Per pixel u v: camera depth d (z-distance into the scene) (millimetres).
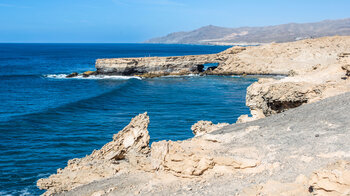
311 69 40812
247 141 20922
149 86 99625
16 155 37812
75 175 24391
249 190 15031
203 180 17734
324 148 17016
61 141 43281
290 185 14680
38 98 76438
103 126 51281
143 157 23250
